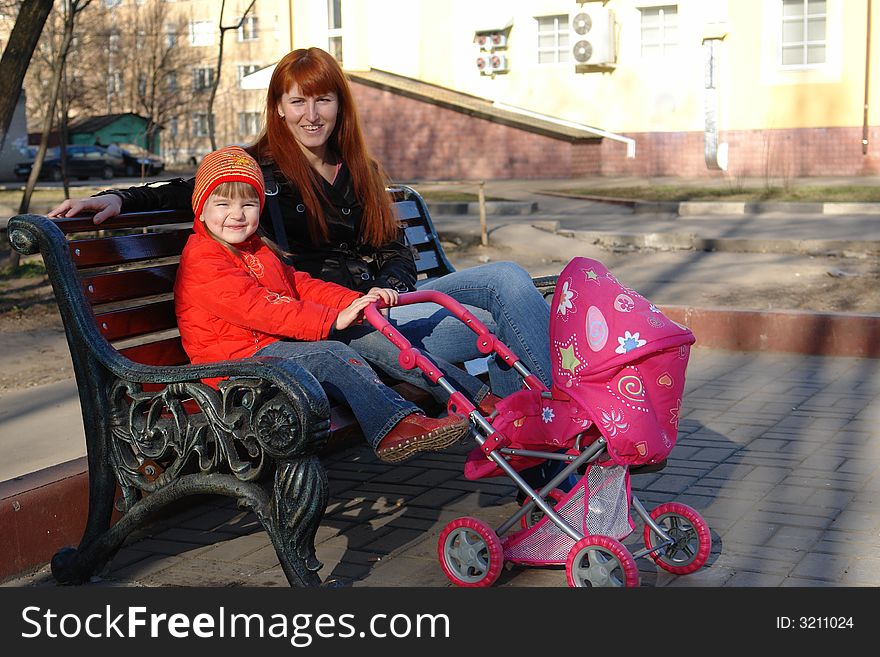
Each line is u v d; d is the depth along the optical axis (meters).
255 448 3.16
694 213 17.66
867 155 24.31
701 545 3.56
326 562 3.86
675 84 26.09
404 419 3.41
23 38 9.57
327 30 30.64
